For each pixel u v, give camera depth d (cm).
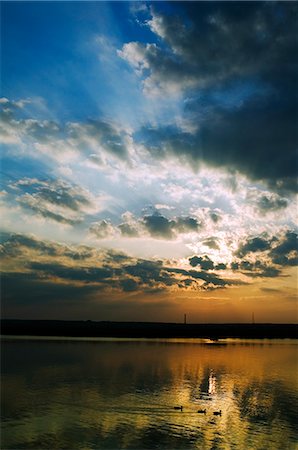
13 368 9462
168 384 7650
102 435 4453
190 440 4384
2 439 4284
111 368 9844
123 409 5531
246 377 8906
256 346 19862
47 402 5866
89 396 6306
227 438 4494
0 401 5903
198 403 6059
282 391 7269
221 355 14250
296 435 4675
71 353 13650
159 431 4641
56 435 4428
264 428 4897
